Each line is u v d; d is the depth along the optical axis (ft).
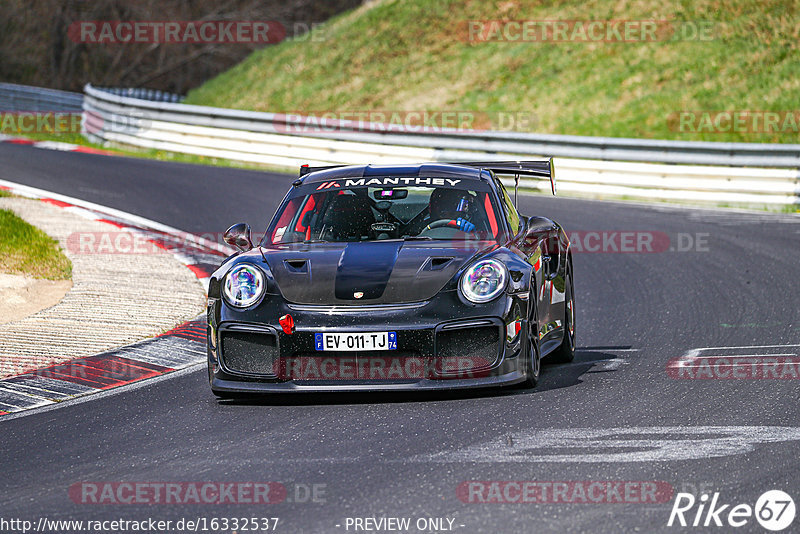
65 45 527.40
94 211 173.58
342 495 48.19
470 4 413.80
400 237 76.02
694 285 120.47
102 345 89.30
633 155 228.63
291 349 66.54
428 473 51.06
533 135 237.66
